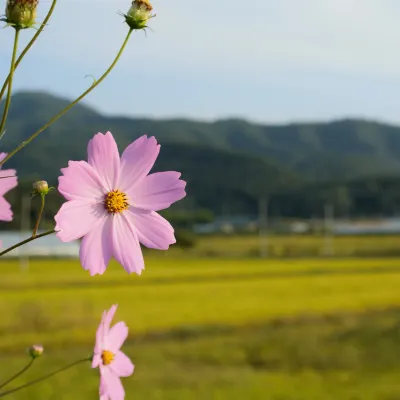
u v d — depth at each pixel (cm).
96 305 3114
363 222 13238
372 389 1548
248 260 6931
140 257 129
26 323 2491
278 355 2031
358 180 15388
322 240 10438
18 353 2030
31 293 3525
